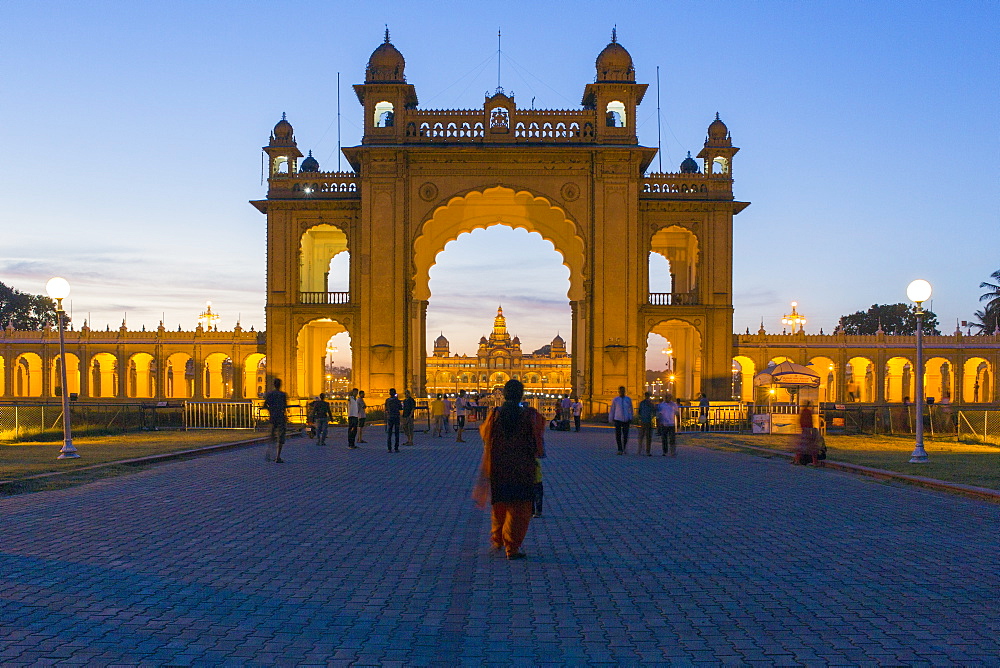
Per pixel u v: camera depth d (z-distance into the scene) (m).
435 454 16.69
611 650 4.41
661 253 38.38
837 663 4.22
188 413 24.27
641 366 32.62
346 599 5.39
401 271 31.47
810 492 10.68
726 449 18.20
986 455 15.83
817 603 5.33
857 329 73.06
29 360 40.00
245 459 15.12
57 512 8.69
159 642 4.48
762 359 37.75
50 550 6.76
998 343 38.62
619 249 31.59
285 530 7.77
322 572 6.13
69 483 11.12
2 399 38.22
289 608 5.17
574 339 33.44
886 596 5.50
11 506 9.08
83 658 4.22
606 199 31.69
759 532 7.79
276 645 4.45
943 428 24.14
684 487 11.23
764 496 10.30
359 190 33.00
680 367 38.88
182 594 5.46
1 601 5.25
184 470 13.03
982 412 22.58
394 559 6.59
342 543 7.20
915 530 7.89
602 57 32.38
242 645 4.45
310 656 4.29
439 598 5.43
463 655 4.32
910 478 11.59
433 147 31.41
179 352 37.31
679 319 32.75
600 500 9.95
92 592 5.48
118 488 10.68
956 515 8.77
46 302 67.25
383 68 32.22
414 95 33.53
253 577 5.95
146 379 39.69
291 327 32.62
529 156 31.78
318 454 16.48
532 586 5.75
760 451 17.20
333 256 38.25
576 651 4.39
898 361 39.09
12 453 15.16
